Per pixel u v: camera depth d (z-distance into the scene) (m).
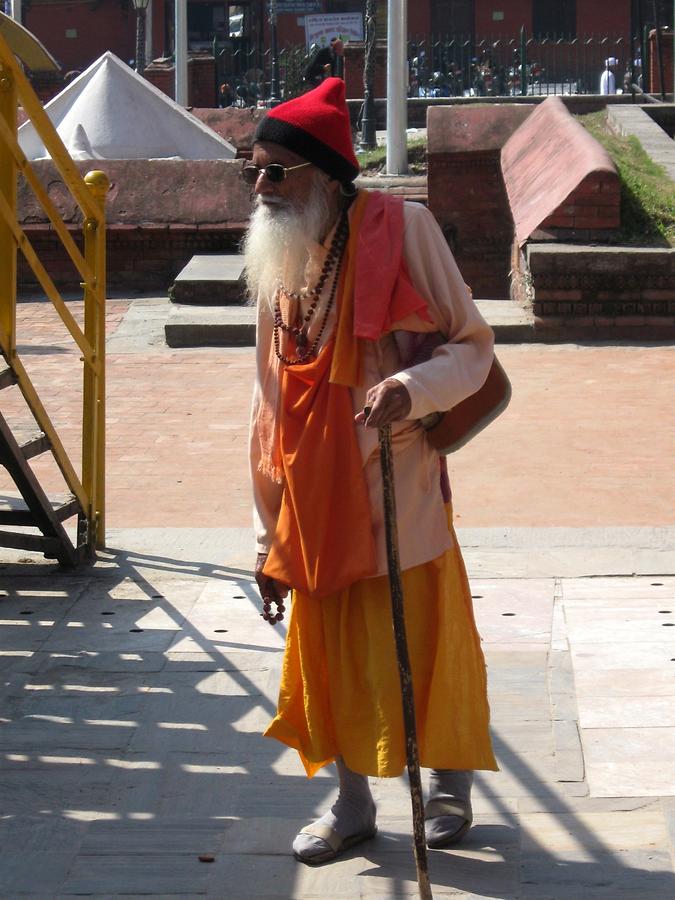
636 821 4.98
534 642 6.82
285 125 4.45
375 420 4.26
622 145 20.69
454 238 22.02
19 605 7.63
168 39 69.38
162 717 6.04
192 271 18.23
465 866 4.71
